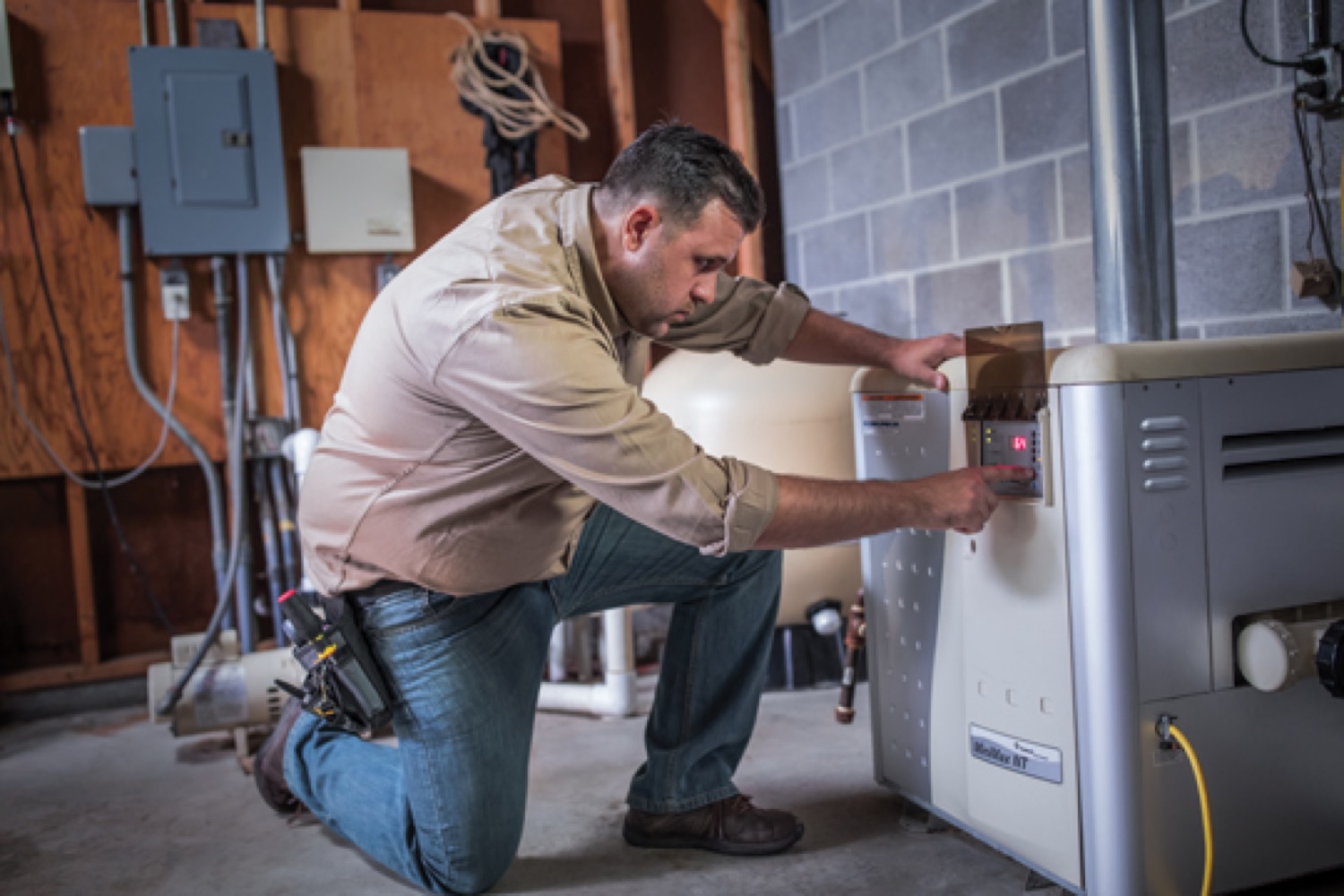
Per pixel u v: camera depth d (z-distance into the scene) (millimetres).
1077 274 2219
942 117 2551
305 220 2793
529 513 1370
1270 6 1799
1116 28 1635
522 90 2867
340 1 2820
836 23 2891
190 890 1579
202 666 2197
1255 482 1282
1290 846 1320
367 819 1522
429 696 1401
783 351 1577
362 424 1336
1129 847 1223
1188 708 1248
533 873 1546
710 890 1455
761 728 2133
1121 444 1194
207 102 2639
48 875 1662
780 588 1619
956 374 1401
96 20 2629
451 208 2924
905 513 1229
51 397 2625
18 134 2576
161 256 2686
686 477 1154
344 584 1415
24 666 2713
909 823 1603
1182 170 1984
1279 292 1827
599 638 2713
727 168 1198
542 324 1142
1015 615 1331
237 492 2699
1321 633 1265
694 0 3248
